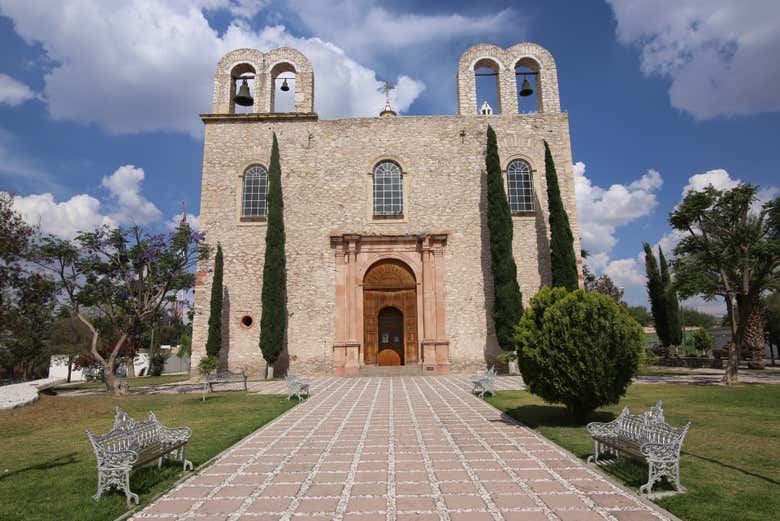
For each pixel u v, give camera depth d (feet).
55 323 102.01
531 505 16.71
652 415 21.88
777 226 51.67
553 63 80.28
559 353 29.55
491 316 71.46
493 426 30.94
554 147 76.64
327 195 75.41
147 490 18.85
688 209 53.88
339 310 70.95
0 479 20.94
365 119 77.82
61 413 40.55
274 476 20.70
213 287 70.54
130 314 58.44
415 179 75.92
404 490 18.51
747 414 33.91
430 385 55.52
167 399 48.52
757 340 82.02
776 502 16.38
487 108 111.65
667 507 16.21
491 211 70.74
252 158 76.48
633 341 29.40
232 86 81.35
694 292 54.03
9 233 56.29
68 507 17.11
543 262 73.15
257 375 70.08
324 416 35.83
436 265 72.23
